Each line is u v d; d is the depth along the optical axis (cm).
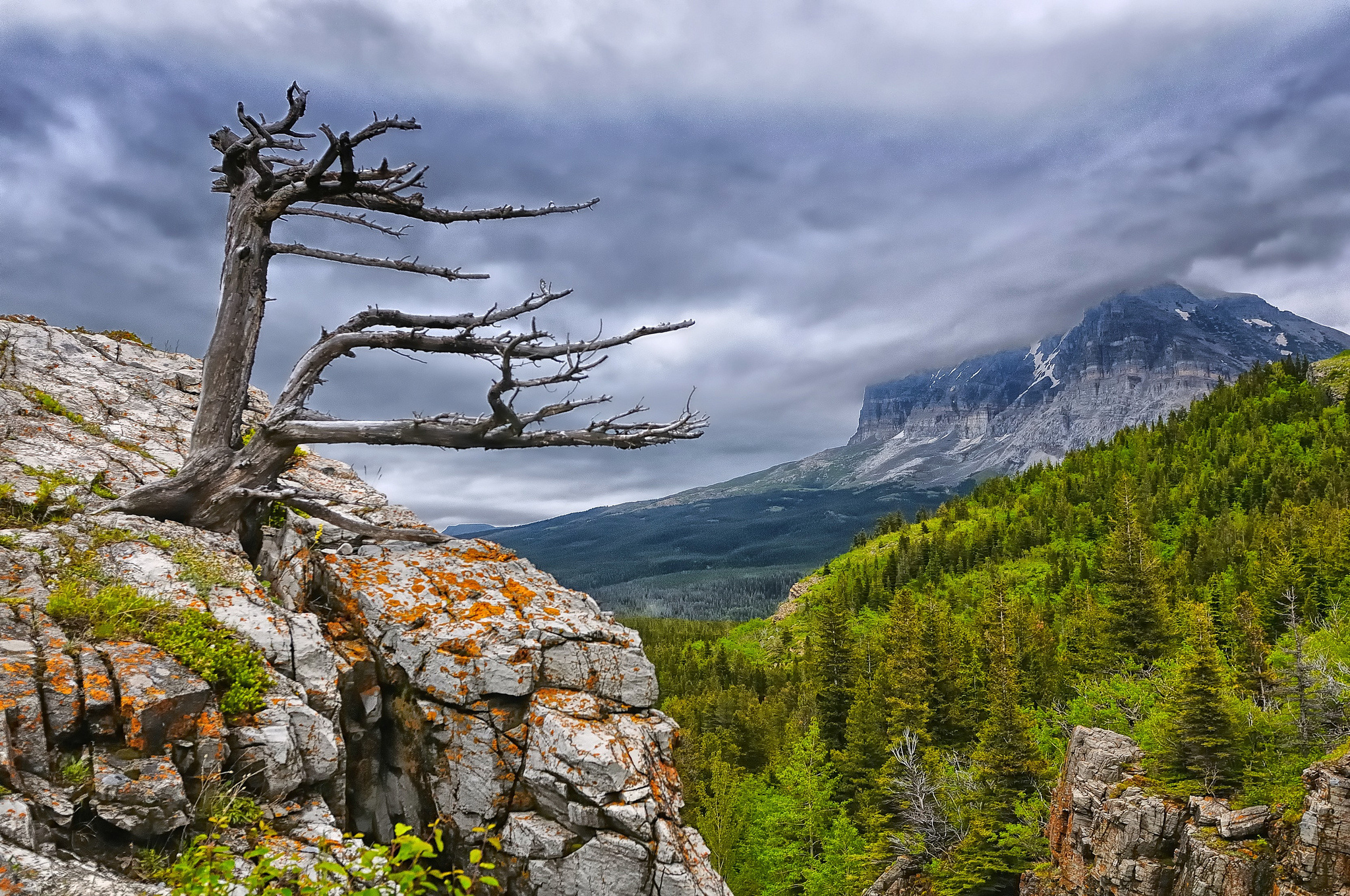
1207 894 3397
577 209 1545
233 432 1391
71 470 1327
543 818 1061
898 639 8838
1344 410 18650
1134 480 17025
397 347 1440
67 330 1864
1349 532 9838
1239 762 3972
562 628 1210
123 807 775
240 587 1140
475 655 1142
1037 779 5488
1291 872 3188
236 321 1376
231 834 829
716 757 6956
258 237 1406
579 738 1070
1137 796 3934
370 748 1140
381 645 1168
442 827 1087
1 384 1521
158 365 1878
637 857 1012
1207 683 4066
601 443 1395
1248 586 10231
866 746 6794
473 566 1348
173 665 912
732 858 6103
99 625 930
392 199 1452
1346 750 3406
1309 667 4819
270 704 956
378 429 1327
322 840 877
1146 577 8212
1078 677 8056
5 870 659
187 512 1305
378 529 1355
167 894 727
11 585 977
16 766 750
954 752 6688
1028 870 4866
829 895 5644
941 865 5328
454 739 1105
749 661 14138
